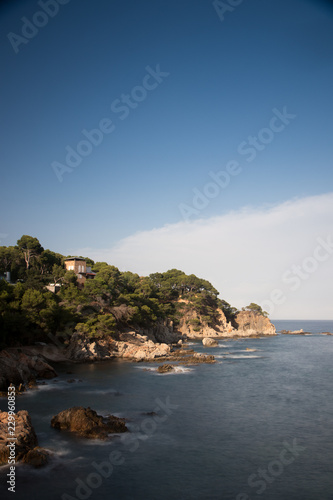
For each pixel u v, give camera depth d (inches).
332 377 2696.9
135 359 3425.2
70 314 3427.7
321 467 1131.9
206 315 7249.0
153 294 6245.1
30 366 2484.0
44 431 1364.4
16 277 4527.6
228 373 2827.3
